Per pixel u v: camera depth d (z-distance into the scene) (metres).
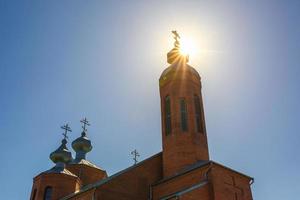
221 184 21.72
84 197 22.92
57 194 33.00
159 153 27.30
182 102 28.06
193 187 20.84
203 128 27.53
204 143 26.81
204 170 22.22
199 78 30.30
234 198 21.98
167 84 29.30
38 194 33.06
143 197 24.42
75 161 40.25
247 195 22.89
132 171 24.83
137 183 24.62
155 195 24.53
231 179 22.62
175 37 33.31
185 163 25.23
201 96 29.39
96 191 22.31
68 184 33.88
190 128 26.78
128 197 23.58
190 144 26.05
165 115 28.34
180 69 29.55
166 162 26.28
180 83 28.78
